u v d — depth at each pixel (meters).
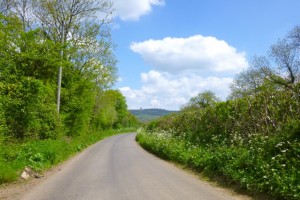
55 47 26.14
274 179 10.45
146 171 16.20
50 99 28.53
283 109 14.63
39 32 27.73
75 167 18.62
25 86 22.27
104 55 40.31
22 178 14.70
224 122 20.41
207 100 77.94
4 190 12.62
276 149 12.53
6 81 22.19
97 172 16.14
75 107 36.31
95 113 51.97
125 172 15.88
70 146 27.19
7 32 23.52
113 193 11.12
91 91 41.31
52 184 13.39
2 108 20.19
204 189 11.97
